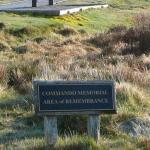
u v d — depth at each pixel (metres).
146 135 9.24
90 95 8.34
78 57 18.95
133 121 9.69
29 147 8.23
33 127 9.73
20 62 16.19
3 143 8.70
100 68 14.71
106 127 9.43
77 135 8.88
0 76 13.71
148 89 12.47
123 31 24.83
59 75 13.27
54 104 8.20
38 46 22.34
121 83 11.80
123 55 18.72
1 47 22.69
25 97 11.54
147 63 15.82
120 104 10.62
